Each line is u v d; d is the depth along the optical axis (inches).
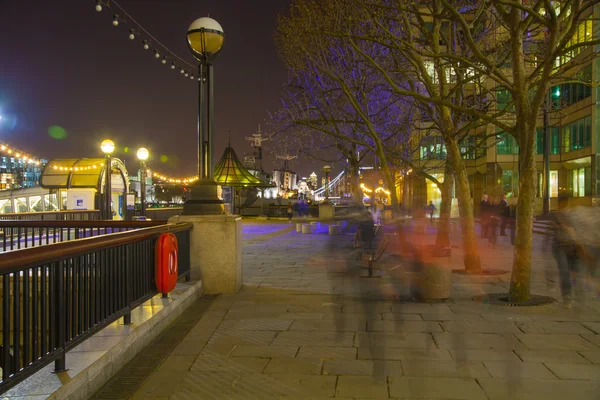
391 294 347.6
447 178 546.3
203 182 374.9
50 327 161.3
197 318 285.3
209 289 354.6
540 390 175.0
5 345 136.8
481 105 634.2
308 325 267.1
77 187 1189.7
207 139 385.4
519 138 328.8
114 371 194.1
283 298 338.0
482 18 537.0
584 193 1398.9
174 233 308.0
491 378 186.9
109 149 841.5
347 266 486.3
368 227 527.8
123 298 225.9
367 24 535.5
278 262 532.1
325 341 237.6
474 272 443.5
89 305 192.2
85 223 367.9
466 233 450.3
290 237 877.2
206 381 189.0
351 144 730.2
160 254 269.4
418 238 792.3
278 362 209.2
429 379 187.0
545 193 1138.7
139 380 189.2
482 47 613.0
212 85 389.7
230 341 239.9
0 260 132.2
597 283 376.8
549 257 560.7
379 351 221.1
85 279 187.6
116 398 172.7
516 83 331.0
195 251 355.6
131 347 213.8
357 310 300.4
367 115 592.7
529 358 208.8
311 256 584.1
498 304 313.0
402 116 766.5
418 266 329.7
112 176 1252.5
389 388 179.2
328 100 669.3
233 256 354.9
